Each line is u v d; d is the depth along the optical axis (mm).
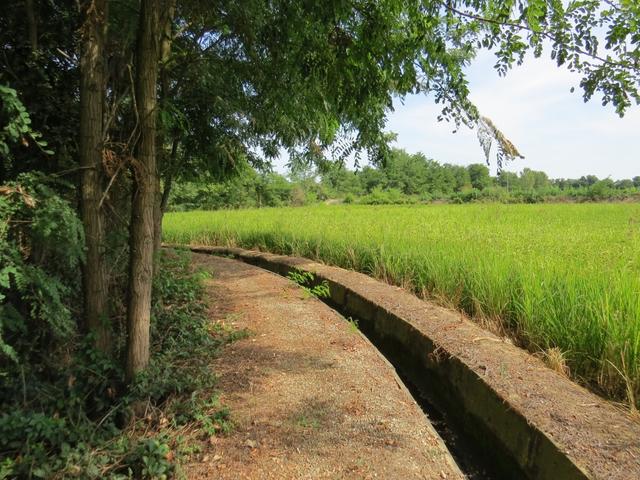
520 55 3268
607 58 2883
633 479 2223
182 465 2574
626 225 10414
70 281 3734
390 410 3186
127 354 3273
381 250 7602
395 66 3674
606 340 3451
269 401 3328
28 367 3084
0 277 2420
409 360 4793
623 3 2629
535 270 5004
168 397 3346
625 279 4184
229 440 2818
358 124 4980
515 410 2936
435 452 2689
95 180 3195
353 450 2691
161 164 5832
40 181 2762
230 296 6559
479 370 3545
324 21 3314
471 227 10188
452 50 4191
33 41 3217
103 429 2945
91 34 3023
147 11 2908
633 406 2930
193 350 4297
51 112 3502
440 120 4059
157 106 3107
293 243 10273
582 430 2674
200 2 3910
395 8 3387
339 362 4074
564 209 18062
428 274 6297
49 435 2611
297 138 6848
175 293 5867
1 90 2393
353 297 6422
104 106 3262
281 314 5629
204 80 5145
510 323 4754
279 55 4297
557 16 2881
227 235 13109
